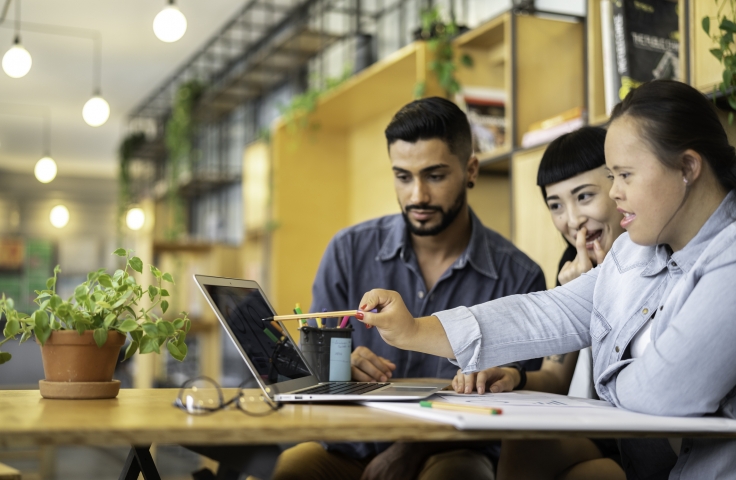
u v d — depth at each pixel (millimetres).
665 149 1080
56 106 9266
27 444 792
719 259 1038
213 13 6422
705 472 1068
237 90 6531
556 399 1228
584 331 1331
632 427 943
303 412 1009
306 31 4867
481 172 2883
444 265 1812
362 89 3762
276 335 1316
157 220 8867
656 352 1050
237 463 1000
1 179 12352
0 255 12156
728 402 1055
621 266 1276
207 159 8414
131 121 9891
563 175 1703
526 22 2672
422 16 3277
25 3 6250
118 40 7105
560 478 1378
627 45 2191
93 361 1207
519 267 1812
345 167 4637
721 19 1819
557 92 2693
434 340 1258
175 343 1300
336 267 1846
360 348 1525
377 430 875
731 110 1874
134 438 812
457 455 1453
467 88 2959
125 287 1261
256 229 4871
